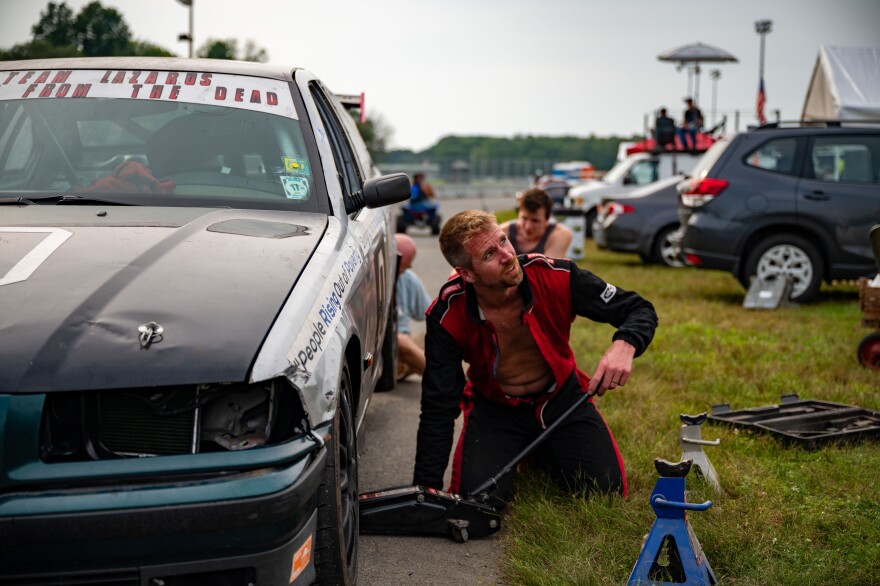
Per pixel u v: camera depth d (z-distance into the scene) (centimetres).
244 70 403
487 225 346
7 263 262
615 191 1945
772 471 412
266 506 220
